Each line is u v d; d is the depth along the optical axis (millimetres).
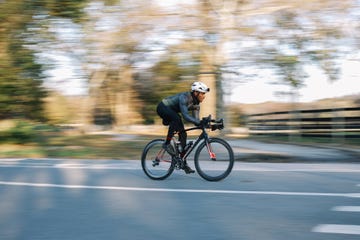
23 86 14188
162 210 4941
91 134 18391
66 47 14859
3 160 9828
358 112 13391
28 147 12703
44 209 5039
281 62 15172
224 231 4121
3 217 4703
